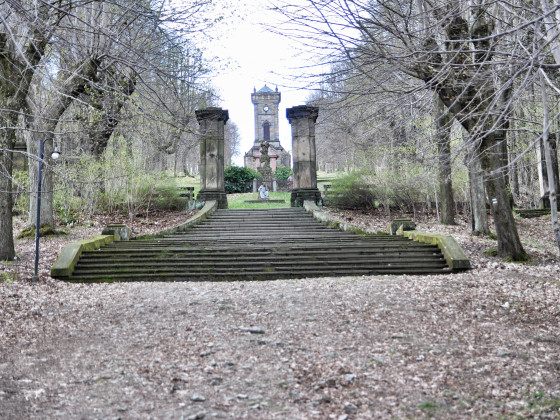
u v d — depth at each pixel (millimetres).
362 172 25797
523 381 4965
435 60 8992
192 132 13188
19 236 17578
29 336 6840
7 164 12695
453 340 6359
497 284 10117
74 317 7914
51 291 10023
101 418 4199
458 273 12062
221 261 12797
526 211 25375
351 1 7102
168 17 11875
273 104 83812
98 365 5602
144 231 20406
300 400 4555
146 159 24703
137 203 23844
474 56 9453
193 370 5387
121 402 4547
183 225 19641
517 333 6703
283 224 20703
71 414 4289
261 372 5301
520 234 20578
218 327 7121
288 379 5078
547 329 6922
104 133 22109
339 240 15633
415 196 24281
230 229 19797
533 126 18609
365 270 12328
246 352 5977
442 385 4875
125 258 12992
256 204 30766
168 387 4906
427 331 6766
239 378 5137
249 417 4211
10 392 4801
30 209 18344
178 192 27422
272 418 4184
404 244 14219
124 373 5320
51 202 18266
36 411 4352
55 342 6566
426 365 5426
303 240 15664
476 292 9289
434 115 15742
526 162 25359
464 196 24297
